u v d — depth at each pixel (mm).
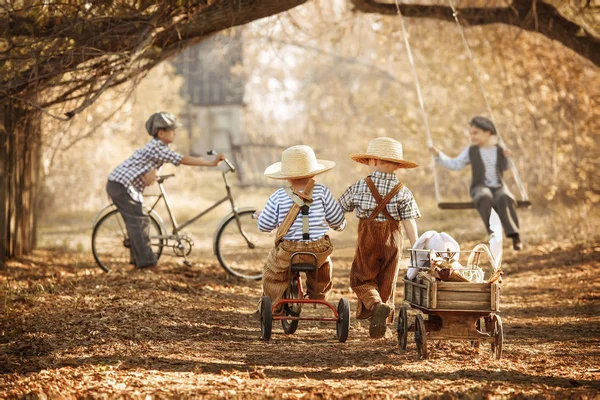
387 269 10109
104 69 14453
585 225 21453
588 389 7812
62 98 15078
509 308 13195
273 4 14906
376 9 20203
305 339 10555
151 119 15234
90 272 15102
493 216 9273
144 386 7715
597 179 23109
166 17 14164
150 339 9844
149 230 15391
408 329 9602
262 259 15891
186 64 60500
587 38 18078
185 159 15383
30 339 9539
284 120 60125
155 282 13750
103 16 13750
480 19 19516
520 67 25109
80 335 9797
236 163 50062
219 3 14734
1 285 13258
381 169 10273
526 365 8938
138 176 15188
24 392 7434
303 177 10305
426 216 28156
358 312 10266
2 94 14258
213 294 13586
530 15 18250
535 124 25500
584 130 22828
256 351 9656
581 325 11539
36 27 13586
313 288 10578
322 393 7488
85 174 30547
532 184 26984
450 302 8883
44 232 24391
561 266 17391
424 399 7398
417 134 29109
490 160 18531
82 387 7648
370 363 9023
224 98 62438
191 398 7336
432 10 20234
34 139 17047
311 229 10266
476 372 8523
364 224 10133
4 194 15477
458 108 29031
